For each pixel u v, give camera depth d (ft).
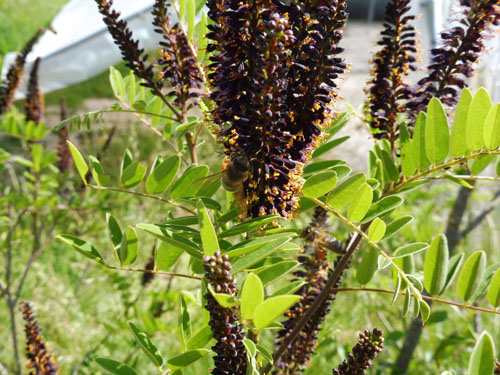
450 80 0.92
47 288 2.19
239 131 0.70
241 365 0.65
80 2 4.48
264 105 0.67
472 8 0.89
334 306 1.91
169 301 1.65
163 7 0.98
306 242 0.99
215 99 0.74
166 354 1.94
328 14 0.70
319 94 0.73
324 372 1.67
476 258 0.80
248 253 0.66
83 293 2.19
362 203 0.75
